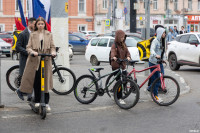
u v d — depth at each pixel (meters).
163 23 57.41
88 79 8.73
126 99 8.64
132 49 19.91
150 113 7.72
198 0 58.44
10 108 8.08
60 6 10.22
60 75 9.87
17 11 51.53
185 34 17.16
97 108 8.19
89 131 6.25
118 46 8.73
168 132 6.16
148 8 13.81
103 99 9.41
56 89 9.96
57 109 8.07
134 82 8.07
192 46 16.28
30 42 7.51
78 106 8.45
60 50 10.31
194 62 16.17
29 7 12.30
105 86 8.66
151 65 9.06
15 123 6.77
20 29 10.81
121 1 55.22
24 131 6.23
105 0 55.47
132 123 6.82
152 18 56.53
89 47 20.38
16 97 9.43
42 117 7.09
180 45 17.00
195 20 58.38
